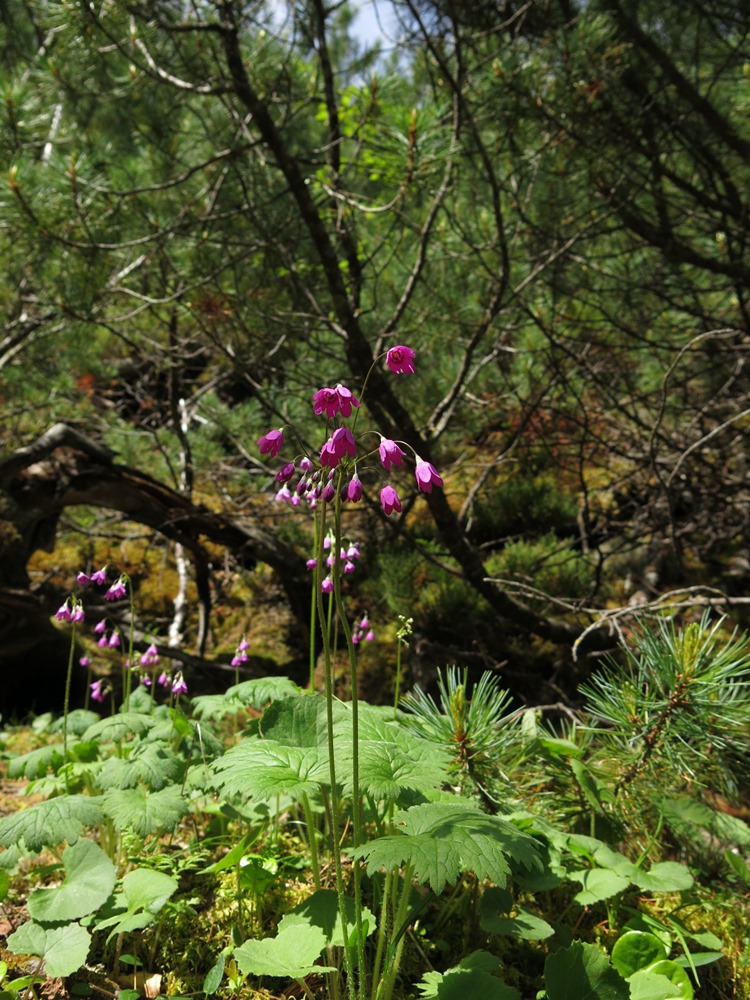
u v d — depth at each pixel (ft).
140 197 18.35
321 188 18.81
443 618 20.06
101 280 16.98
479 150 15.29
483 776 9.64
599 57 16.26
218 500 26.86
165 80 15.61
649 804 10.50
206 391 28.14
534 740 10.22
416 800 7.93
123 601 22.66
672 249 19.45
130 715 10.45
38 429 25.91
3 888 8.37
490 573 20.68
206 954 8.52
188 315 20.53
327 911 7.80
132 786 9.11
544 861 8.86
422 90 20.10
